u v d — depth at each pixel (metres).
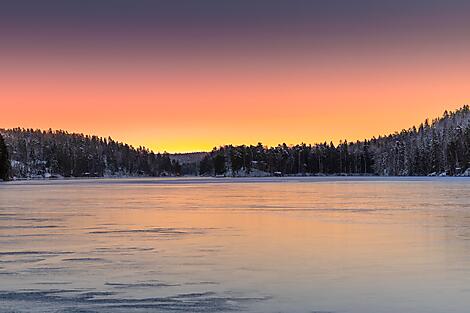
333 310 11.99
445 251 19.34
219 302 12.66
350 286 14.12
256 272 15.95
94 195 61.91
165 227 27.44
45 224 29.05
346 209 37.66
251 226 27.64
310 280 14.84
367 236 23.42
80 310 12.05
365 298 12.93
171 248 20.47
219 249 20.16
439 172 177.25
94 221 30.56
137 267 16.78
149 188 86.44
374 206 40.22
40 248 20.59
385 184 95.44
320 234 24.27
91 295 13.34
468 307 12.13
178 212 36.41
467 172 161.62
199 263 17.39
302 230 25.80
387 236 23.39
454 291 13.52
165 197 56.41
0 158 137.50
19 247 20.86
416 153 189.88
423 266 16.69
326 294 13.33
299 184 102.12
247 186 92.81
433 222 28.66
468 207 38.41
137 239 23.05
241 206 41.72
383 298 12.91
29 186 100.88
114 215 34.38
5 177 139.88
